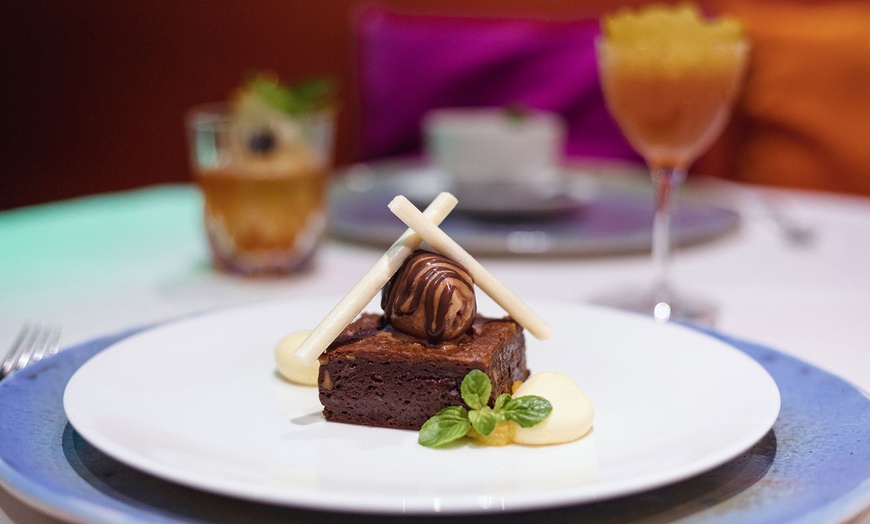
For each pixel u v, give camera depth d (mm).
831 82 1350
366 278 551
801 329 687
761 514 459
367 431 531
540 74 1510
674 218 923
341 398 547
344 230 870
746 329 686
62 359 575
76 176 1608
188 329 600
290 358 568
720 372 552
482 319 585
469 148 967
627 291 754
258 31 1615
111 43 1571
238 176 775
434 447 514
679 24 711
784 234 920
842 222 960
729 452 475
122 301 733
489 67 1520
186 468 482
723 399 529
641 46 711
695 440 500
